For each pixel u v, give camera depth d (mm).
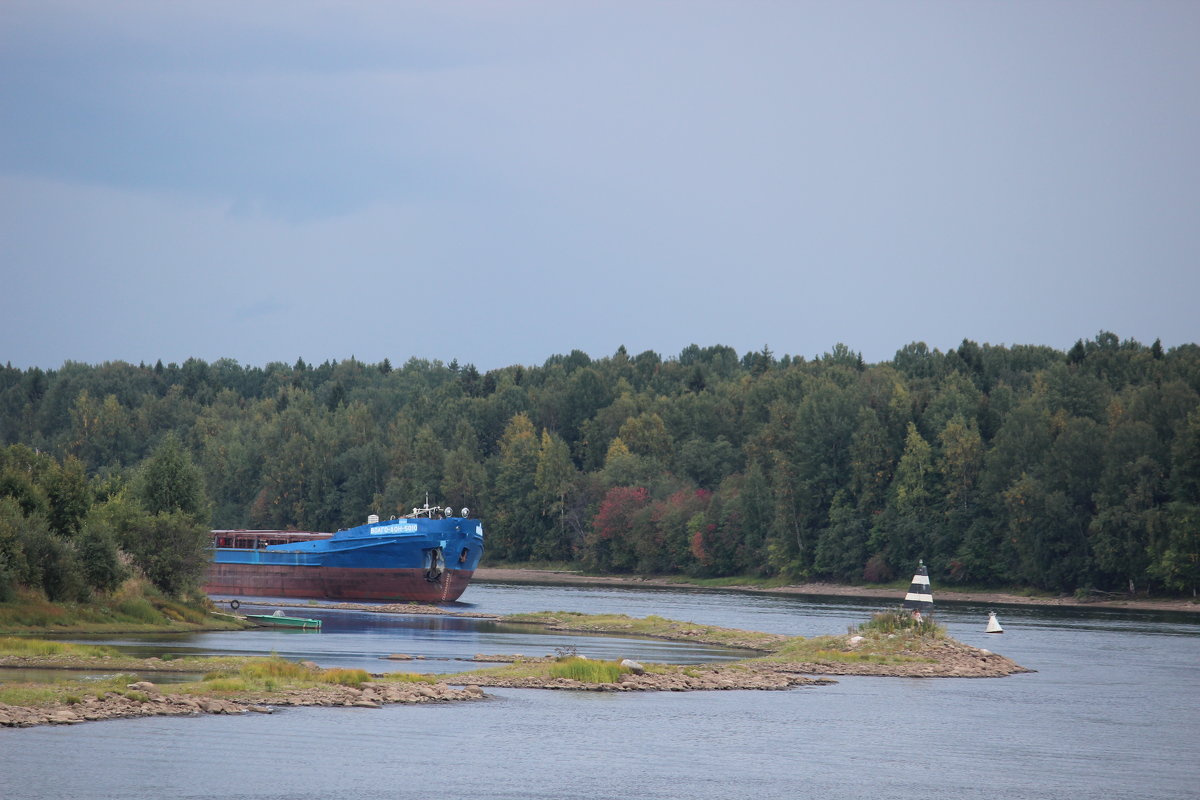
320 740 172125
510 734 183625
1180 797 160750
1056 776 171375
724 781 161500
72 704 181250
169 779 147625
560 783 156125
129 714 180625
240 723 180500
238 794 143625
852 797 155875
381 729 181750
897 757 180375
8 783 142125
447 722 190125
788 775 166125
